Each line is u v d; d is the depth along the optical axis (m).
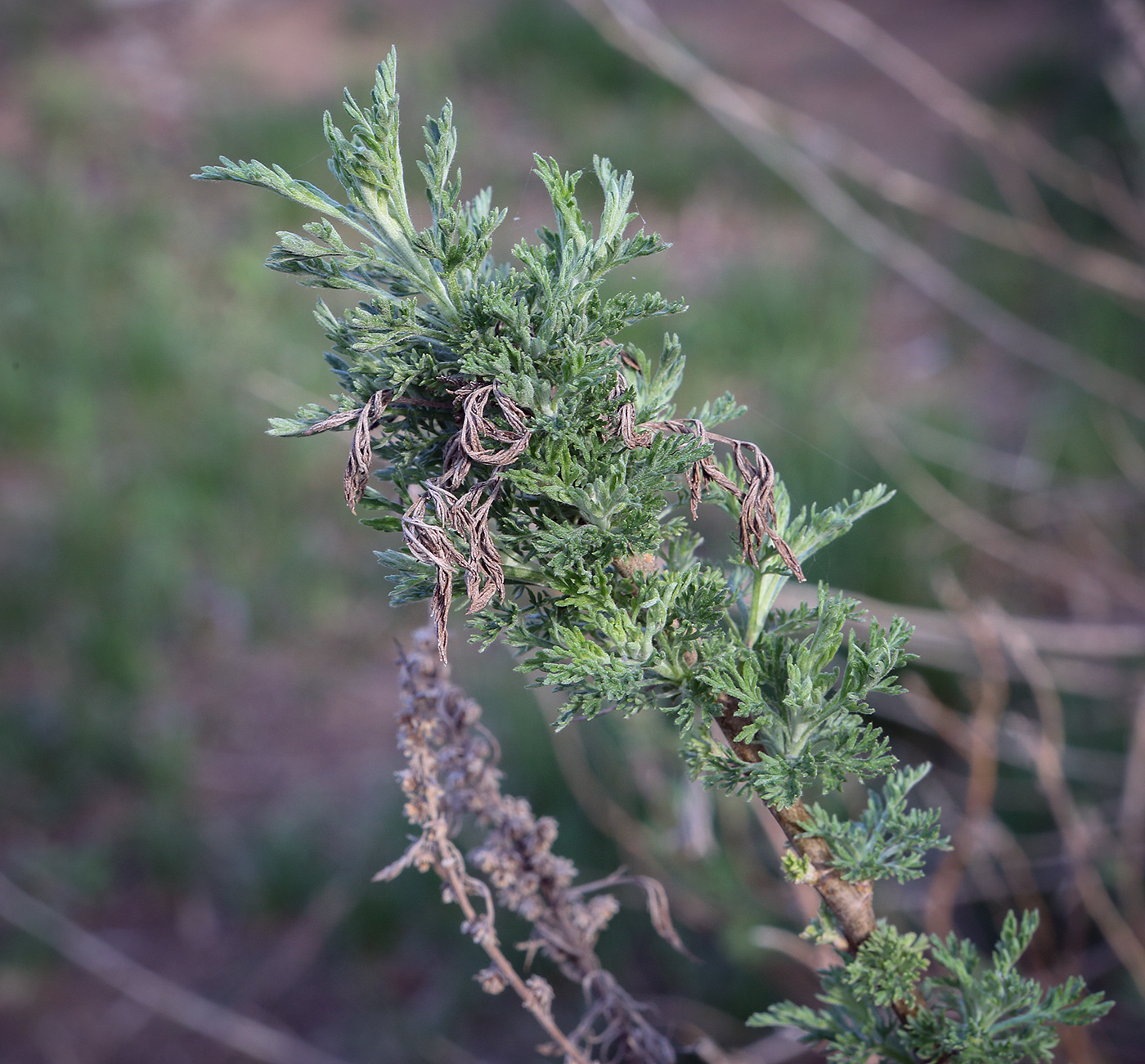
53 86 10.55
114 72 11.39
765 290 7.23
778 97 10.59
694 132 9.65
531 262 0.73
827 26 3.60
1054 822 3.34
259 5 13.45
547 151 9.52
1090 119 7.80
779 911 2.99
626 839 3.04
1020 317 6.94
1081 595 4.71
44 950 3.98
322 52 11.97
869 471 5.05
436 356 0.78
